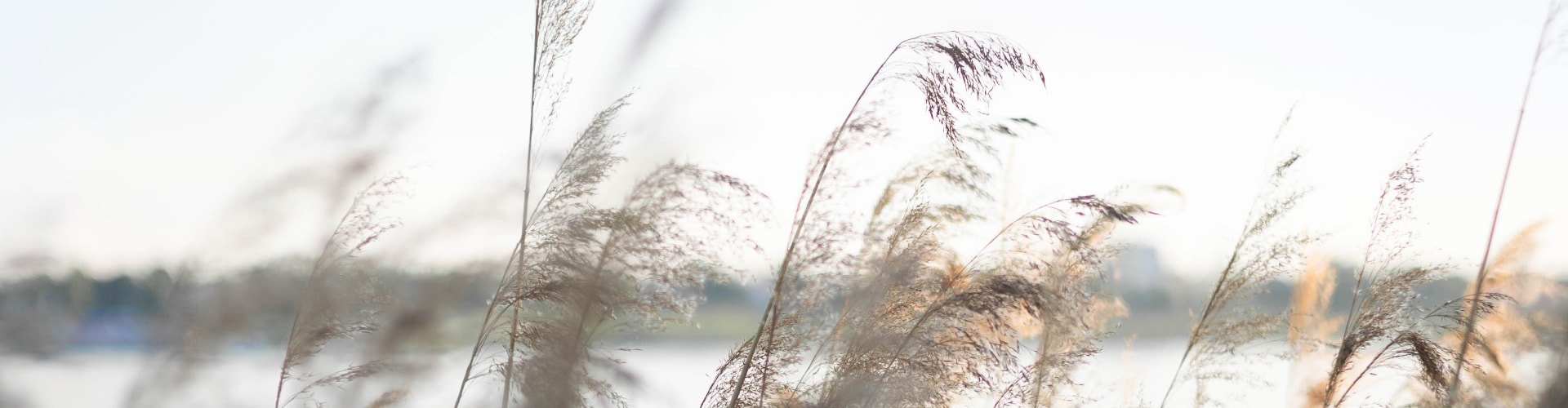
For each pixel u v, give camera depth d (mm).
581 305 3219
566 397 3178
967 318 3521
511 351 3293
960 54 3412
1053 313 3551
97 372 2898
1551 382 4332
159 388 2951
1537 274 4547
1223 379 4332
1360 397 4367
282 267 3273
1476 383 4422
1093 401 3947
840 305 3529
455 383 3248
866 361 3443
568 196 3281
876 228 3572
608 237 3266
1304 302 4535
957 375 3541
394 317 3178
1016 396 3688
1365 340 4340
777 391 3457
